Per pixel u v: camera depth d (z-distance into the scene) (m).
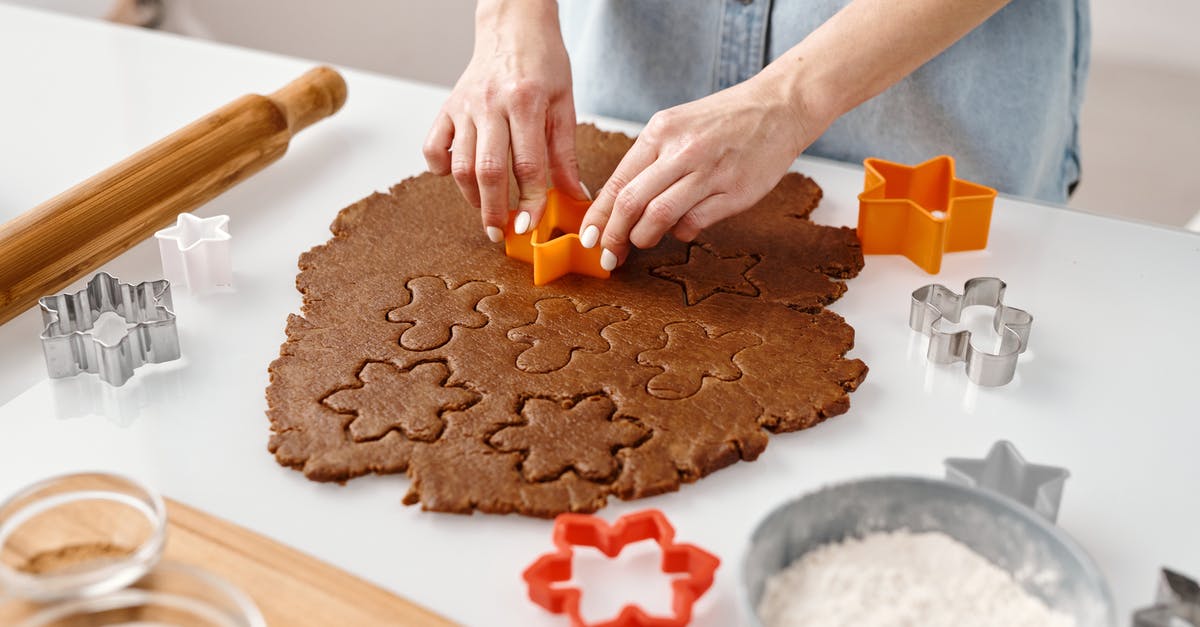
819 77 0.91
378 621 0.67
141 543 0.68
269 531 0.72
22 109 1.12
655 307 0.88
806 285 0.90
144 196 0.92
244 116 0.99
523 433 0.77
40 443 0.77
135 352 0.82
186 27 1.92
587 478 0.75
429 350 0.83
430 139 0.96
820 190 1.00
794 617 0.66
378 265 0.91
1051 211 0.98
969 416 0.80
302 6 1.97
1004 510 0.67
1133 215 1.62
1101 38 1.55
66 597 0.63
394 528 0.73
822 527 0.68
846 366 0.82
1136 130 1.58
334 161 1.05
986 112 1.07
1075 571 0.65
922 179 0.96
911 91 1.07
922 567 0.68
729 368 0.82
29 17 1.27
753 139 0.89
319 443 0.76
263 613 0.67
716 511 0.74
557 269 0.90
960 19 0.91
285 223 0.97
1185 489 0.75
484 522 0.73
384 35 1.99
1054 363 0.84
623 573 0.71
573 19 1.17
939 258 0.91
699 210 0.89
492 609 0.69
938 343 0.83
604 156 1.04
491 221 0.91
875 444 0.78
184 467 0.76
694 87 1.12
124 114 1.11
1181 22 1.50
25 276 0.85
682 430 0.77
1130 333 0.86
